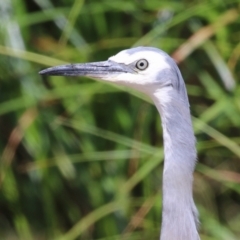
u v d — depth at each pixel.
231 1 9.80
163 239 7.05
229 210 11.30
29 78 9.99
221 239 9.98
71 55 9.98
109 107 10.30
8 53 9.58
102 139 10.30
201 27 10.06
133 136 10.16
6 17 9.88
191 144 7.05
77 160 10.21
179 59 9.52
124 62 7.29
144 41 9.68
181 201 6.99
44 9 10.09
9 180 10.38
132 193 10.64
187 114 7.11
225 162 10.80
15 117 10.20
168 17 10.04
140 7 10.08
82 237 10.60
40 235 10.88
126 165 10.27
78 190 10.57
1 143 10.38
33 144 9.98
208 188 10.70
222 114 9.94
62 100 10.13
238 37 9.95
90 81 10.14
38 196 10.64
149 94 7.25
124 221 10.22
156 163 9.62
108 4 10.02
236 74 10.08
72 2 10.18
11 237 11.20
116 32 10.34
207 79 10.12
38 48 10.20
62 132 10.23
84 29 10.27
